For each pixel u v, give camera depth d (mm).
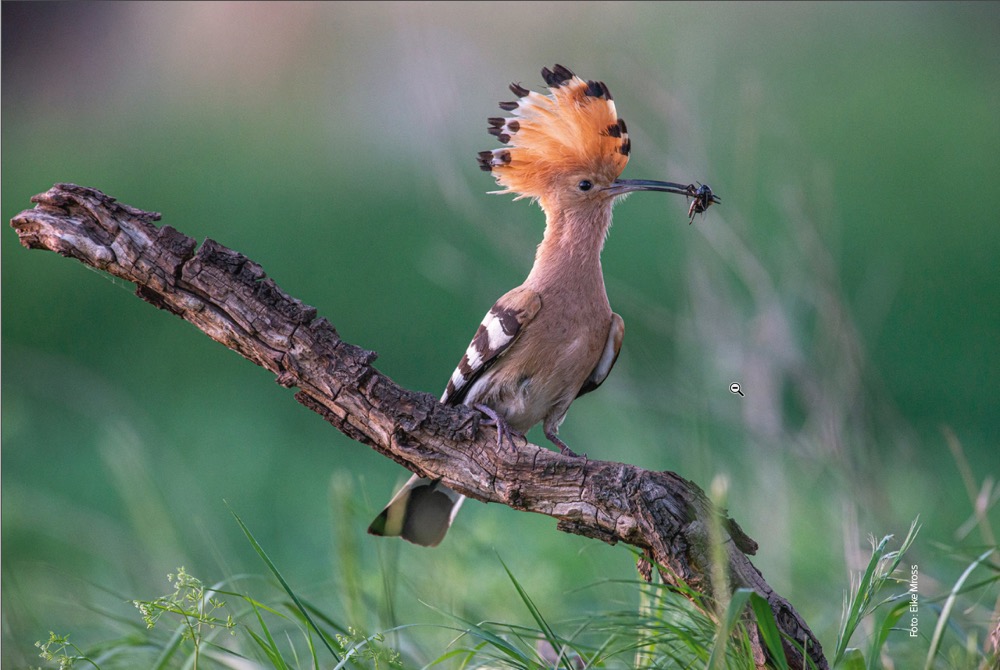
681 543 5430
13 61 27016
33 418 14500
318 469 13648
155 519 9461
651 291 16562
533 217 14414
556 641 5598
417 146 18609
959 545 7758
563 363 7805
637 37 19000
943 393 15531
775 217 12812
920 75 23484
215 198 21641
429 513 7453
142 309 18281
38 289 18469
